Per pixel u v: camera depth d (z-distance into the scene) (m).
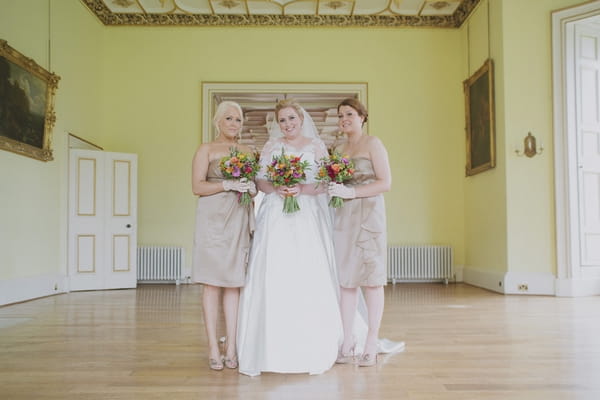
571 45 6.99
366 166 3.28
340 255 3.28
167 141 9.31
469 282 8.83
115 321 4.99
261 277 3.17
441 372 3.04
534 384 2.79
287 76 9.40
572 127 6.93
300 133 3.49
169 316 5.31
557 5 7.10
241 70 9.39
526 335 4.17
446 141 9.37
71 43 8.03
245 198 3.18
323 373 3.03
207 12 9.26
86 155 8.06
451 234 9.27
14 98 6.25
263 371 3.06
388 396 2.59
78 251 7.95
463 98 9.34
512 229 7.12
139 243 9.16
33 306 6.11
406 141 9.37
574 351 3.58
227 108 3.36
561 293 6.82
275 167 3.10
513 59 7.26
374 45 9.46
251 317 3.13
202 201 3.22
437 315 5.28
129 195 8.42
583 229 6.89
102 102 9.30
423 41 9.47
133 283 8.38
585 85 7.05
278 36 9.43
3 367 3.19
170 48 9.41
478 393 2.64
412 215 9.30
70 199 7.88
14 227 6.32
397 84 9.42
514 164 7.18
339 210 3.31
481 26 8.27
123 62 9.38
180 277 8.97
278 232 3.22
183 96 9.36
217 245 3.15
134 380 2.90
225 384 2.82
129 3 9.00
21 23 6.54
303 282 3.14
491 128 7.61
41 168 7.07
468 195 8.95
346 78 9.41
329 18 9.38
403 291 7.80
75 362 3.32
